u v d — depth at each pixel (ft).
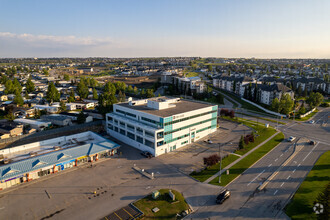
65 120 374.84
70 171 233.35
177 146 297.33
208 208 173.78
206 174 226.38
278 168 237.86
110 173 229.66
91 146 266.77
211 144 310.86
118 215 165.37
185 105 356.59
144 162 254.88
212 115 351.87
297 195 188.96
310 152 279.08
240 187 202.39
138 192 195.72
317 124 402.52
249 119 437.17
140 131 287.69
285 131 363.35
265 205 176.55
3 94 618.85
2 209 172.76
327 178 215.92
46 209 173.06
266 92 556.10
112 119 347.97
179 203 179.63
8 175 201.87
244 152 280.10
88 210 171.63
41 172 221.05
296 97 623.77
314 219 159.43
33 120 375.25
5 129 321.11
